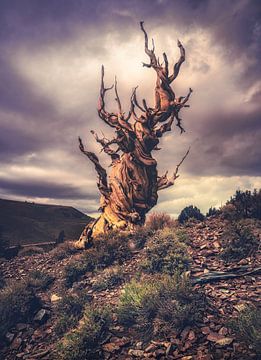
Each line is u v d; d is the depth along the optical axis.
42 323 10.67
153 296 9.48
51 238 58.56
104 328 8.99
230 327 7.65
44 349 9.01
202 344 7.31
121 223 21.19
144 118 22.66
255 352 6.50
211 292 9.79
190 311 8.44
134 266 13.98
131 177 22.53
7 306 11.09
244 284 10.05
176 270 11.74
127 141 22.05
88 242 19.69
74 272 14.74
